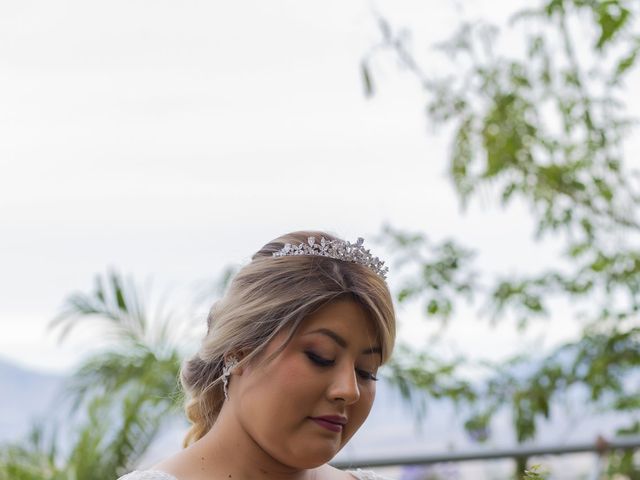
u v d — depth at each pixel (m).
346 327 1.73
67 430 4.54
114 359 4.84
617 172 5.41
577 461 4.60
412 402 5.28
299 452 1.72
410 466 4.25
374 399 1.80
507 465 4.48
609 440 4.66
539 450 4.48
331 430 1.73
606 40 4.70
